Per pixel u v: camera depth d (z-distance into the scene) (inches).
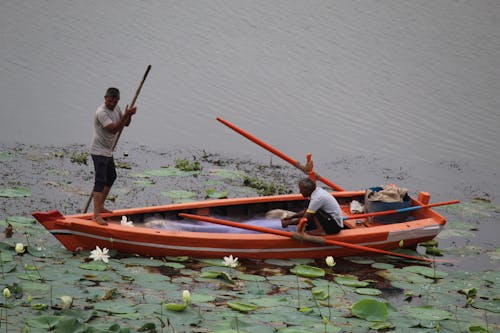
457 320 1025.5
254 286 1128.8
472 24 2920.8
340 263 1296.8
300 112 2167.8
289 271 1234.0
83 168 1737.2
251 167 1851.6
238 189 1696.6
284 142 1990.7
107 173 1257.4
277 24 2824.8
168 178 1731.1
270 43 2642.7
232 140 2004.2
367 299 1013.8
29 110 2055.9
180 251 1244.5
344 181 1785.2
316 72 2433.6
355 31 2797.7
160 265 1196.5
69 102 2122.3
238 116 2124.8
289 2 3093.0
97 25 2704.2
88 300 976.9
